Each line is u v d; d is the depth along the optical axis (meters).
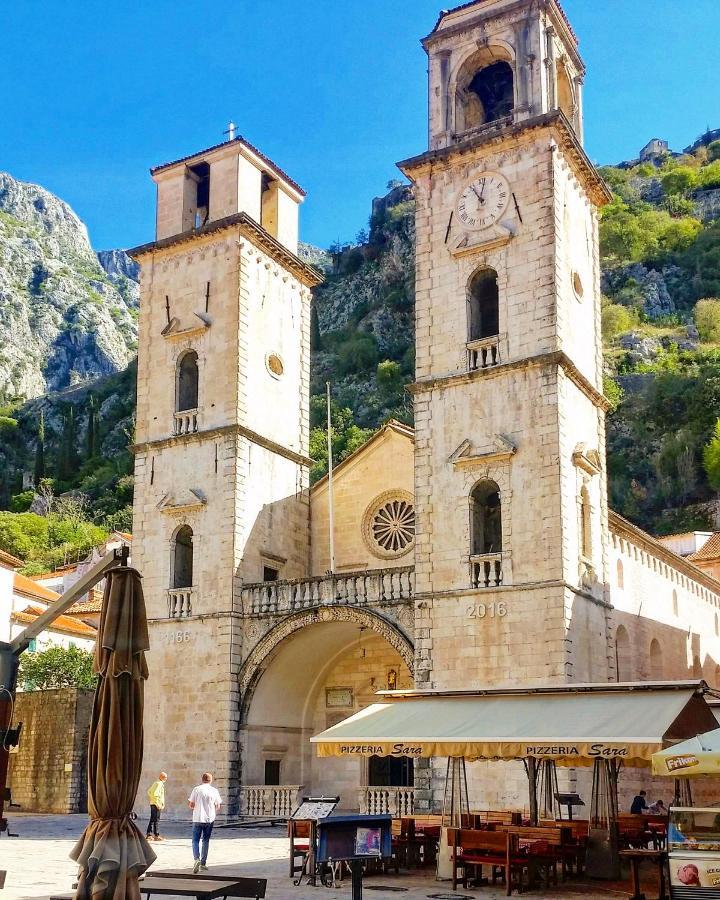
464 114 47.06
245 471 48.06
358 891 20.84
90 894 15.84
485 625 39.53
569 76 48.97
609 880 26.42
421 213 45.75
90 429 189.25
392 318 179.50
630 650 46.62
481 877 26.30
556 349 40.94
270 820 42.69
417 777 39.16
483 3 46.47
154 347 51.44
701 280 166.25
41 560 148.38
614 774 27.39
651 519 118.75
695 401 126.56
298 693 48.72
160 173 53.56
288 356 52.81
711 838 19.14
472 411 42.19
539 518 39.62
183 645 46.75
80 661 66.19
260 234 50.91
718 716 28.50
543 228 42.47
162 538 48.69
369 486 51.25
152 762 46.03
